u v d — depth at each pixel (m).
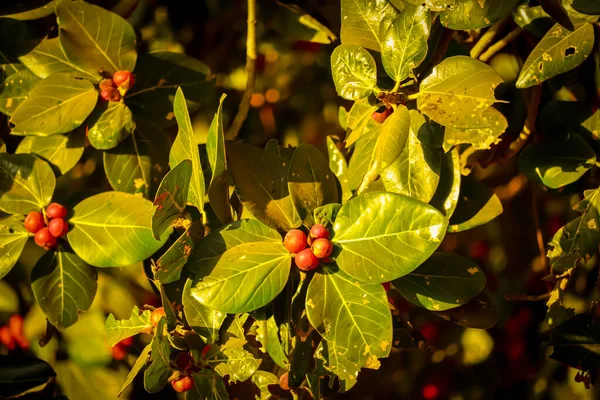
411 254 1.02
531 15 1.19
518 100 1.35
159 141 1.24
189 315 1.08
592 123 1.21
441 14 1.08
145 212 1.18
